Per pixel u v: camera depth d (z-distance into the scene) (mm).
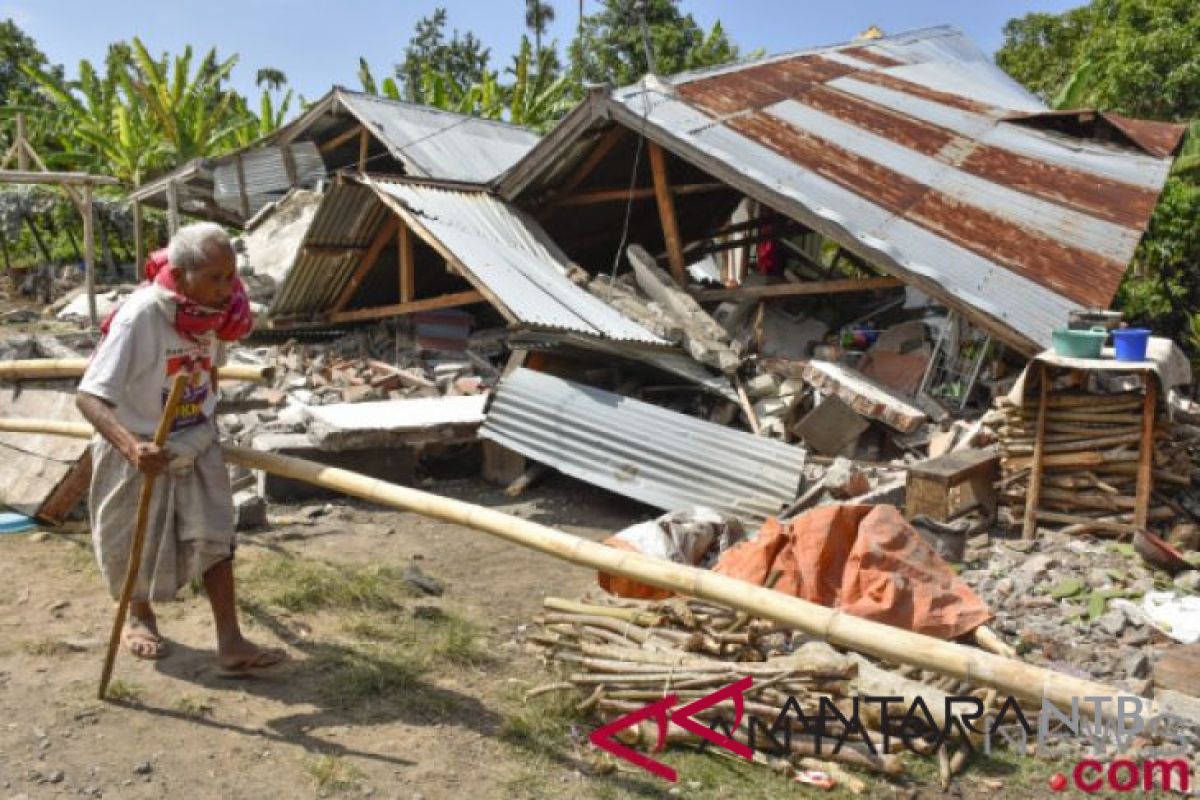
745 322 11266
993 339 9125
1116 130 13242
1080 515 6566
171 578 3697
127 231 22188
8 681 3730
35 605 4570
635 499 7551
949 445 8023
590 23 37719
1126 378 6898
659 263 15633
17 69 44781
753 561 4961
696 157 10289
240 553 5613
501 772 3393
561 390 8164
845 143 11719
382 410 8406
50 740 3324
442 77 28656
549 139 11367
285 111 28875
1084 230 10336
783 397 9055
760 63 14953
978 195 10883
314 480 3826
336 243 11609
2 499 6027
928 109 13773
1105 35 23953
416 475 8602
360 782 3236
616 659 4113
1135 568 5852
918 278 8828
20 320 16672
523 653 4527
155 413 3668
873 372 10156
